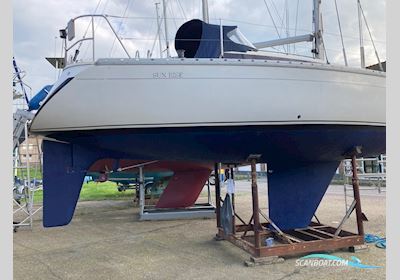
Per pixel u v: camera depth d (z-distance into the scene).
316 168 4.46
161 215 6.57
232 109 3.30
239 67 3.33
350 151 4.16
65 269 3.56
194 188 7.00
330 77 3.61
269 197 4.40
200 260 3.75
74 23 3.80
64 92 3.21
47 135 3.49
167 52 5.02
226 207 4.34
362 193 9.66
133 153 3.92
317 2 5.29
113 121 3.24
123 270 3.48
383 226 5.21
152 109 3.23
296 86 3.46
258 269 3.37
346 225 5.33
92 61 3.29
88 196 11.75
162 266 3.57
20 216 7.35
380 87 3.93
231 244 4.43
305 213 4.45
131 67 3.23
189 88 3.25
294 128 3.56
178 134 3.44
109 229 5.75
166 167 7.01
